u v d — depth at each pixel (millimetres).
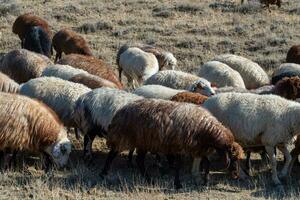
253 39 31922
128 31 33250
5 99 14062
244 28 33344
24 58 21688
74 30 33781
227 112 14852
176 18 35906
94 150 16625
